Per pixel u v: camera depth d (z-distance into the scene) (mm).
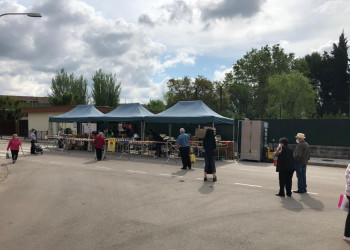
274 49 59906
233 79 63188
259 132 16734
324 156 19234
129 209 6926
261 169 13781
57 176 11297
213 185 9758
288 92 39156
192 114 18109
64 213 6613
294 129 20422
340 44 66938
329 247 4824
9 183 9992
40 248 4727
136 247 4758
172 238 5148
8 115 42531
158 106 62656
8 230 5547
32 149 18875
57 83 47812
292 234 5391
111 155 18797
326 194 8773
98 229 5598
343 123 18969
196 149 17766
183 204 7371
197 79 47188
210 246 4809
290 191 8414
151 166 14055
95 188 9188
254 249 4707
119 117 20094
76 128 29078
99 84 47656
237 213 6652
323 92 66875
